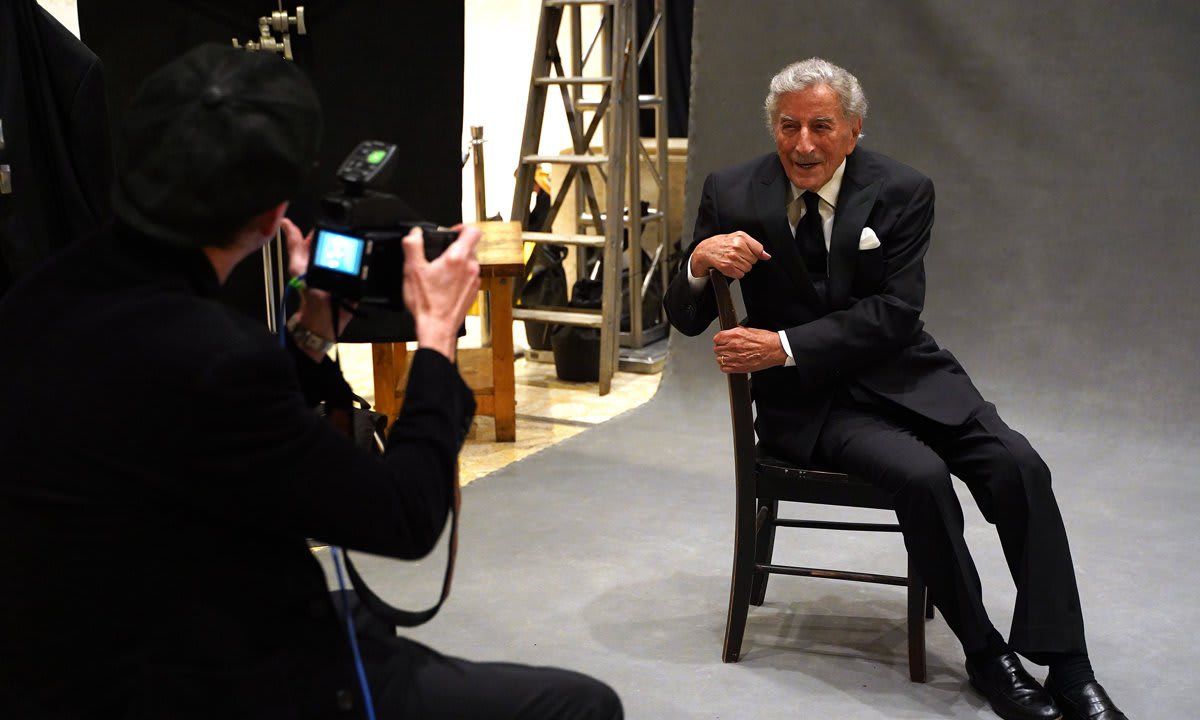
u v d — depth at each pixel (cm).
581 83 469
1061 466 380
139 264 122
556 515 341
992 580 299
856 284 253
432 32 348
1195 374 397
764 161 262
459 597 288
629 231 500
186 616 120
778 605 285
